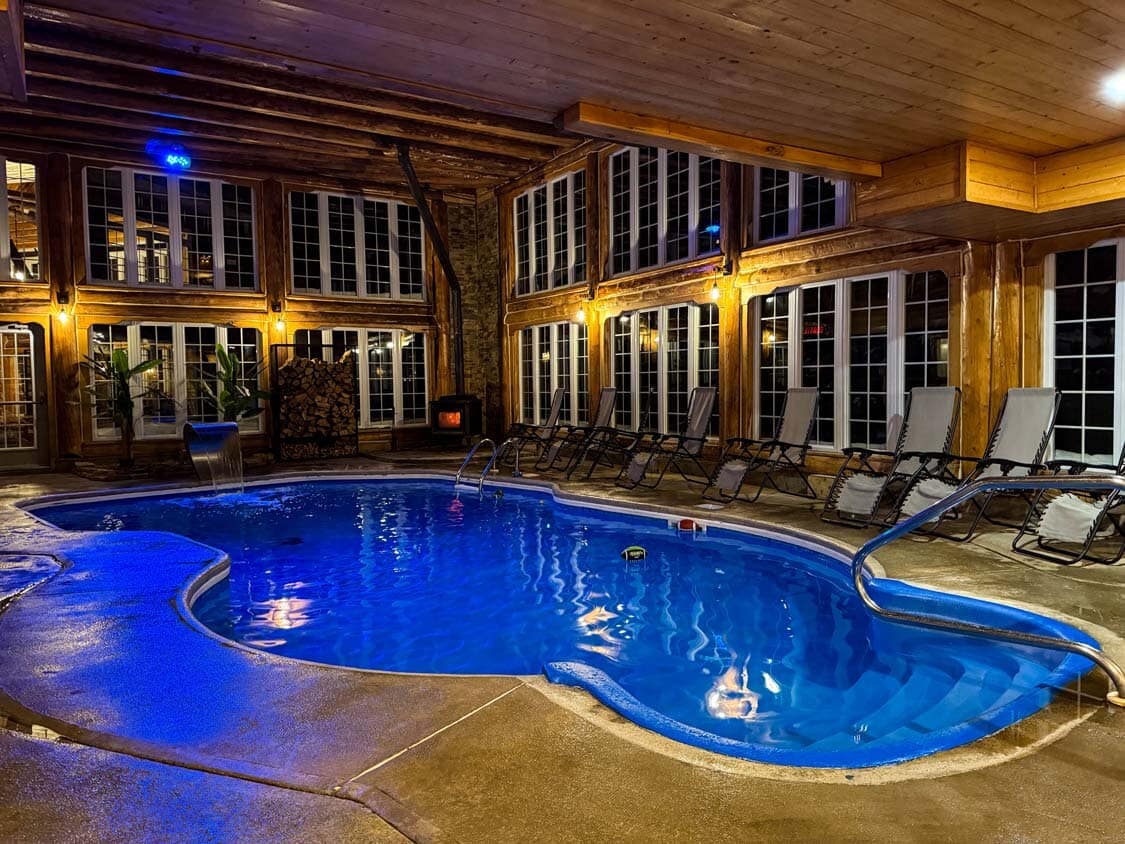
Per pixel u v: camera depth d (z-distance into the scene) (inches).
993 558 202.4
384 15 126.2
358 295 549.0
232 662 133.7
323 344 537.3
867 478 257.4
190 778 91.7
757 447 357.7
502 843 77.2
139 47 305.6
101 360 460.8
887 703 134.2
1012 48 141.1
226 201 502.6
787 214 344.2
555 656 165.9
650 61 145.9
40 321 444.5
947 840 77.0
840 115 175.2
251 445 511.8
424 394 577.9
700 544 263.1
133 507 355.3
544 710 110.7
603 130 173.0
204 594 203.8
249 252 511.8
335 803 85.4
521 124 412.2
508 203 550.9
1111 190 192.5
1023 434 228.2
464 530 298.8
